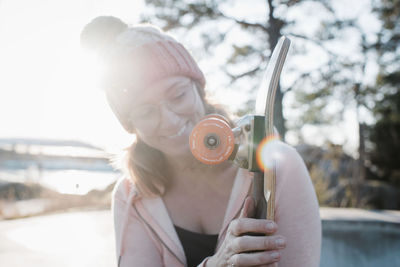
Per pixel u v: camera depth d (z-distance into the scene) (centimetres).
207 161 61
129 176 106
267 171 61
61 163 1577
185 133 87
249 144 61
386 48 760
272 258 60
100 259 235
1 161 1633
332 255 317
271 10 726
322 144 872
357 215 373
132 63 83
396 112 898
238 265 60
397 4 731
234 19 724
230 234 65
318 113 785
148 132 87
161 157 101
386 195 986
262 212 62
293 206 83
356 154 859
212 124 60
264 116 61
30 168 909
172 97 84
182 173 100
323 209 424
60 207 569
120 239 102
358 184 832
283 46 61
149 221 100
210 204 99
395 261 314
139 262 98
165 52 84
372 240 331
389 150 1252
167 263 97
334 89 752
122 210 108
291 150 89
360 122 846
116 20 94
